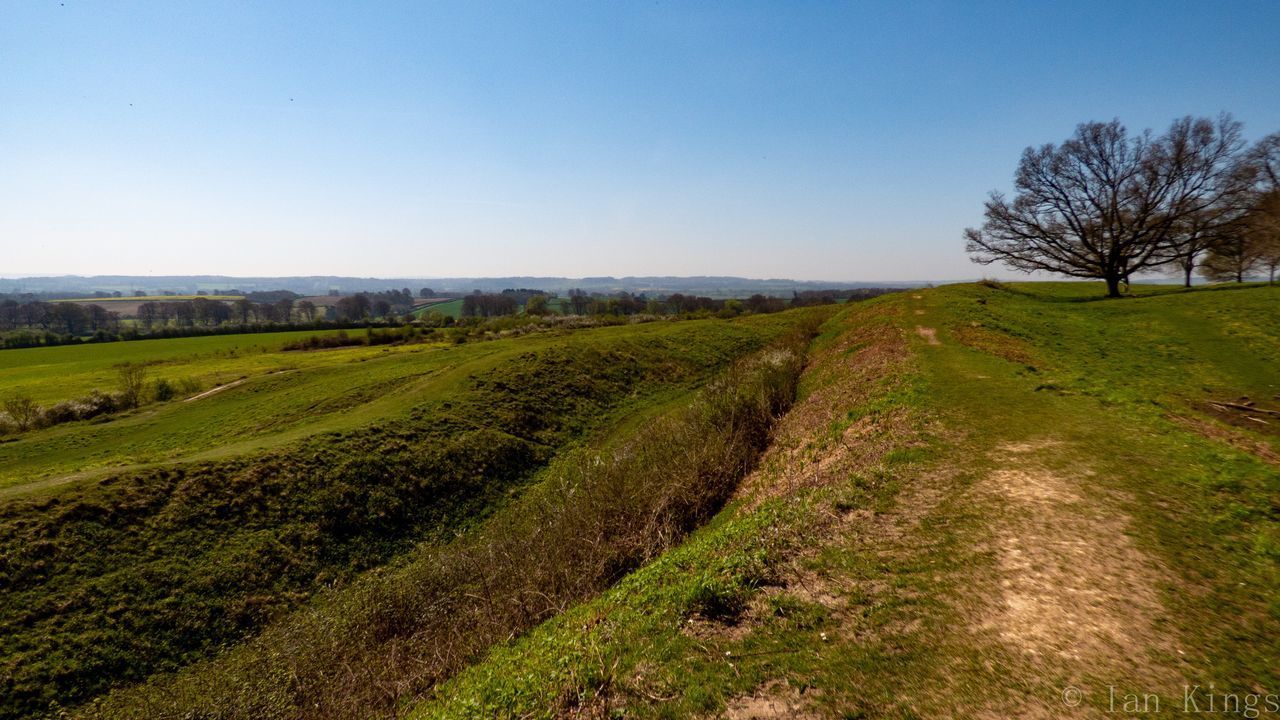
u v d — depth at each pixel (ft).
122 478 67.10
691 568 32.83
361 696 36.70
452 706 26.11
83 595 53.21
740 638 24.59
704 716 20.20
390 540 71.92
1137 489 31.35
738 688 21.27
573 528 52.21
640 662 24.16
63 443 106.52
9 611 49.83
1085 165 160.56
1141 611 21.71
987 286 181.16
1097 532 27.63
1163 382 78.89
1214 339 104.06
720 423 71.77
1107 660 19.48
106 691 47.32
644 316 279.28
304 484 74.13
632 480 60.34
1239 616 20.74
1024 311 131.13
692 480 54.70
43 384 173.27
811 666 21.77
